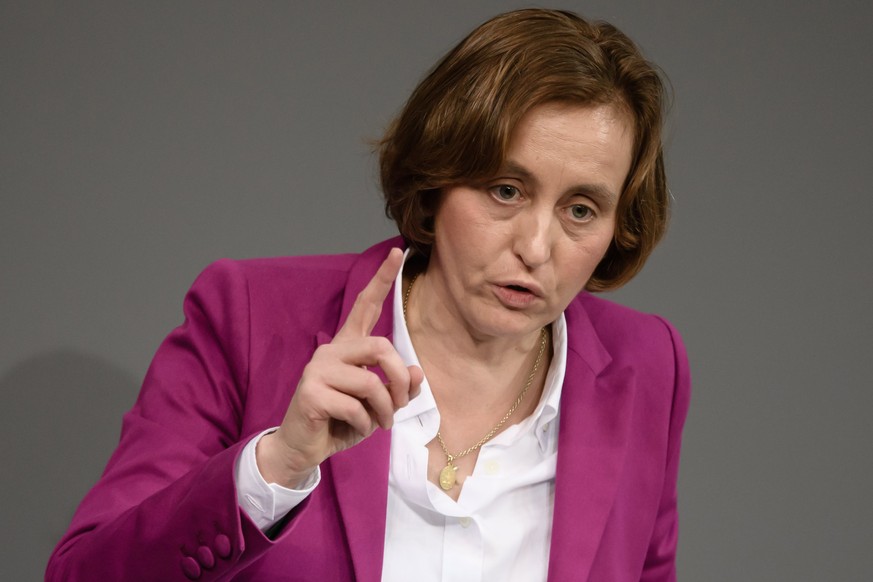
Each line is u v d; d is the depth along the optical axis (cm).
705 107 882
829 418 914
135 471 525
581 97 480
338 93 818
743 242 895
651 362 639
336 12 816
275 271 586
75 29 771
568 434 583
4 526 768
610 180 495
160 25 783
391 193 555
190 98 792
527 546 570
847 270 909
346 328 429
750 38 885
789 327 905
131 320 790
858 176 905
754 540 910
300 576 518
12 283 767
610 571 579
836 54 897
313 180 818
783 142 895
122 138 782
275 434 436
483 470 567
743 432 905
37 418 773
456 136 493
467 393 575
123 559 463
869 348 913
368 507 528
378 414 414
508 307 508
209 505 438
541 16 515
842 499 909
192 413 550
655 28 868
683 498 901
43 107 768
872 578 911
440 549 551
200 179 798
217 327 564
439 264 557
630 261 584
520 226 495
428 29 832
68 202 775
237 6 797
